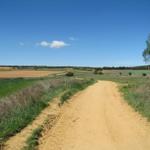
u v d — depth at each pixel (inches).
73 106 966.4
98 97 1263.5
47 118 719.1
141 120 701.9
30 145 482.6
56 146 499.2
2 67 5782.5
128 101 1071.6
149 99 970.1
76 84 1926.7
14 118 628.7
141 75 4783.5
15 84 1574.8
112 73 5787.4
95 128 630.5
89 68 7130.9
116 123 676.7
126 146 495.2
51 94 1155.3
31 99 877.2
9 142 493.7
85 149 482.0
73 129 626.5
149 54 2443.4
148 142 515.5
